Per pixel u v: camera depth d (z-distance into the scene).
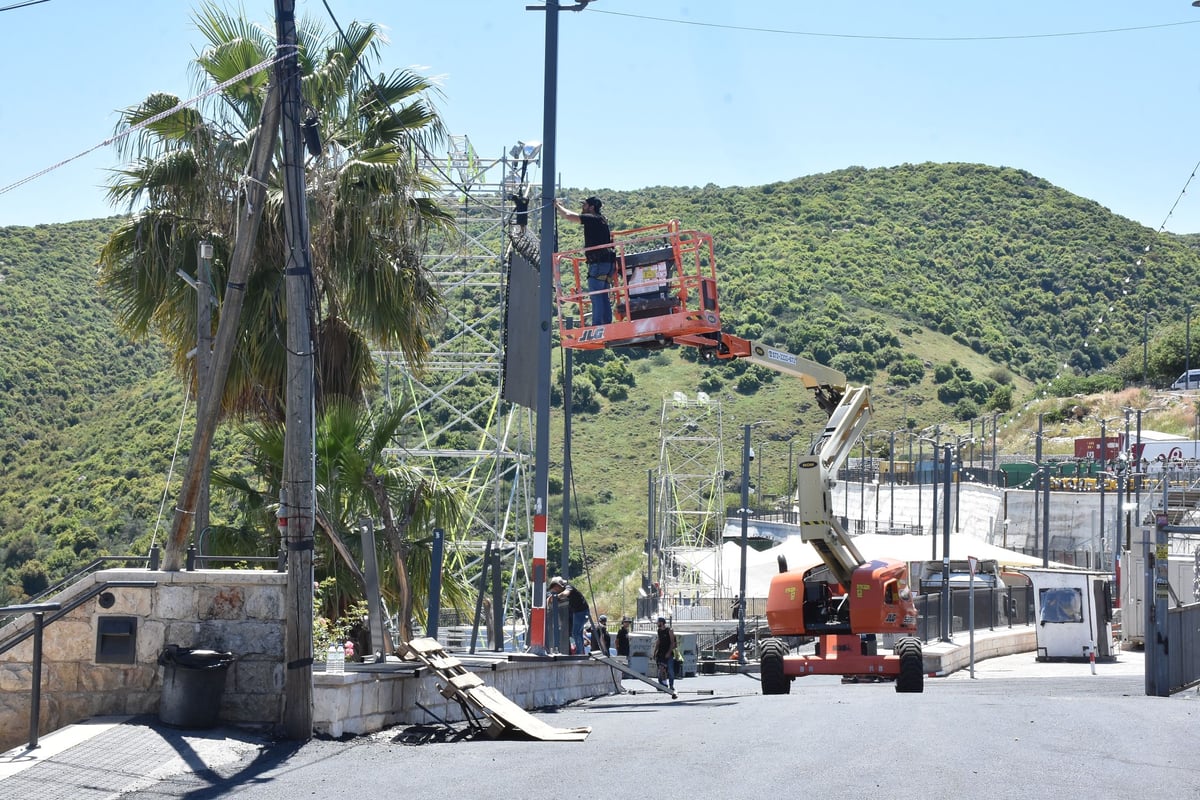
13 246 100.94
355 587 20.89
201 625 12.74
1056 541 73.81
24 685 12.77
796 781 9.89
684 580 68.94
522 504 45.91
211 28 22.05
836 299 185.25
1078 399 132.12
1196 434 100.50
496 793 9.59
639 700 21.80
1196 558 31.64
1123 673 35.44
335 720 12.88
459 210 35.22
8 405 74.62
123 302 22.64
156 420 68.50
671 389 147.88
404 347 23.17
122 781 10.12
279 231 21.45
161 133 21.91
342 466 20.56
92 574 12.80
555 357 153.50
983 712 15.96
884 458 126.19
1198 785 9.83
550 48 20.72
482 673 16.53
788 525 86.00
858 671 22.16
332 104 22.70
